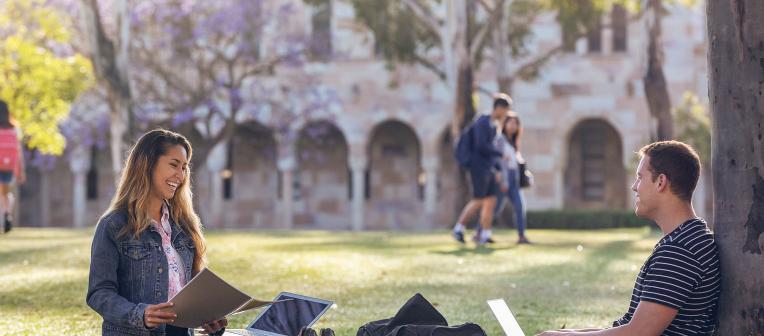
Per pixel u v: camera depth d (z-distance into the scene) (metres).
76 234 22.92
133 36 35.72
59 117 31.55
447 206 42.94
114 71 28.00
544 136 40.22
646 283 5.28
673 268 5.22
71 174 45.31
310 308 7.16
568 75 40.00
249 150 44.19
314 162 44.16
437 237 21.55
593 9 31.50
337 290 11.47
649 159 5.43
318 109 39.94
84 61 31.48
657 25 27.02
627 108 39.75
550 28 39.91
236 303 5.53
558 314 9.66
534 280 12.57
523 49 39.25
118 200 5.99
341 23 41.34
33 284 12.00
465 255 15.97
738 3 5.57
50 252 16.44
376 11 32.09
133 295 5.92
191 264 6.21
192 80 40.09
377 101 41.25
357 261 14.78
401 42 32.22
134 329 5.79
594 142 42.06
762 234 5.47
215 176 41.88
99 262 5.81
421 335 6.12
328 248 17.64
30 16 31.19
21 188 45.66
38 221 45.69
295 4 41.62
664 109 27.11
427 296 10.96
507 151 18.30
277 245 18.55
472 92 28.91
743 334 5.49
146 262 5.93
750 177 5.53
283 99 40.47
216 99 40.53
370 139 41.56
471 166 18.31
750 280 5.47
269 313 7.23
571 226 35.53
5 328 8.73
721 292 5.57
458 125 28.80
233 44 40.56
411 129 43.56
